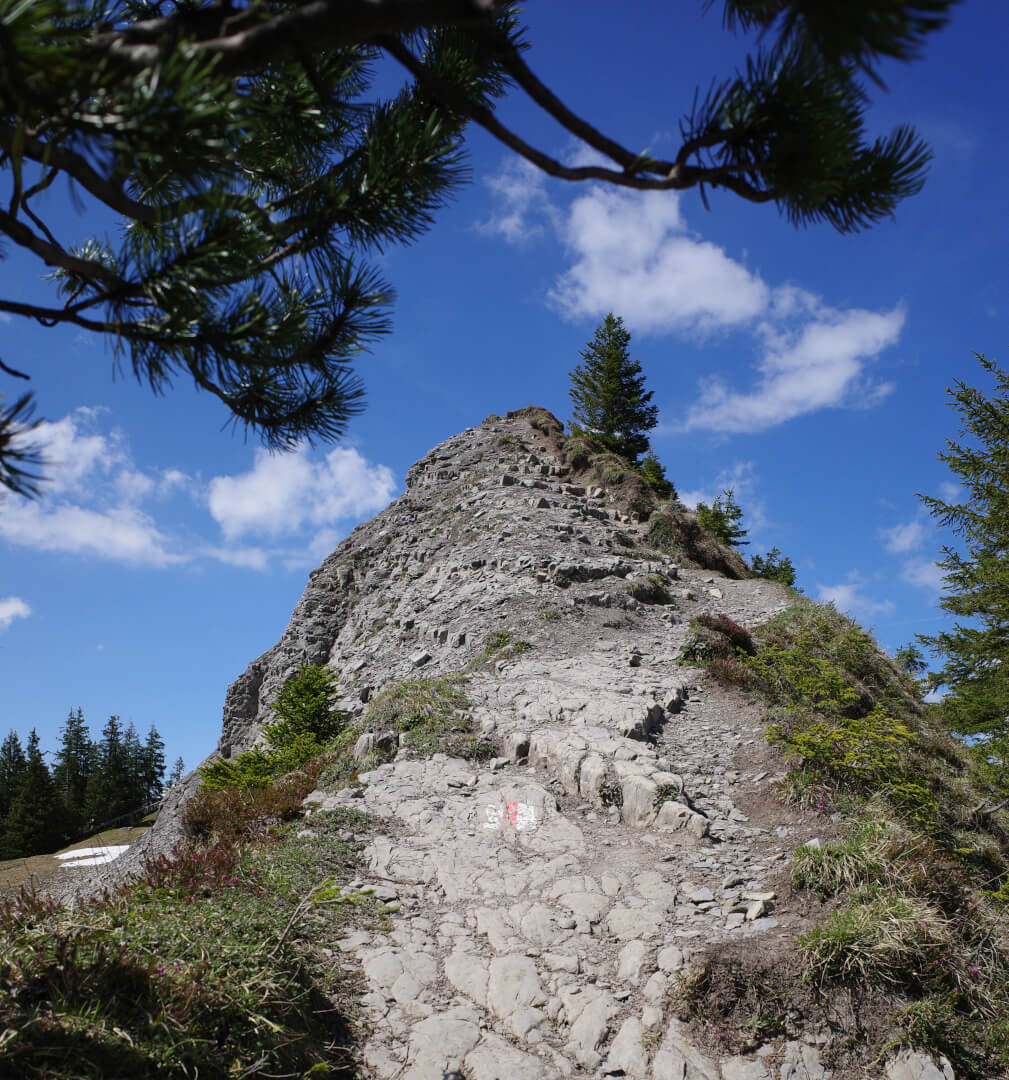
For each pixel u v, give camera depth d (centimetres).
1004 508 1744
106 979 458
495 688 1341
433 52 449
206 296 346
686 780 1023
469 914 732
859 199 345
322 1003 572
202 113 259
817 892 716
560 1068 542
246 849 819
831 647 1755
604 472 2994
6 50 226
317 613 2716
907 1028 571
